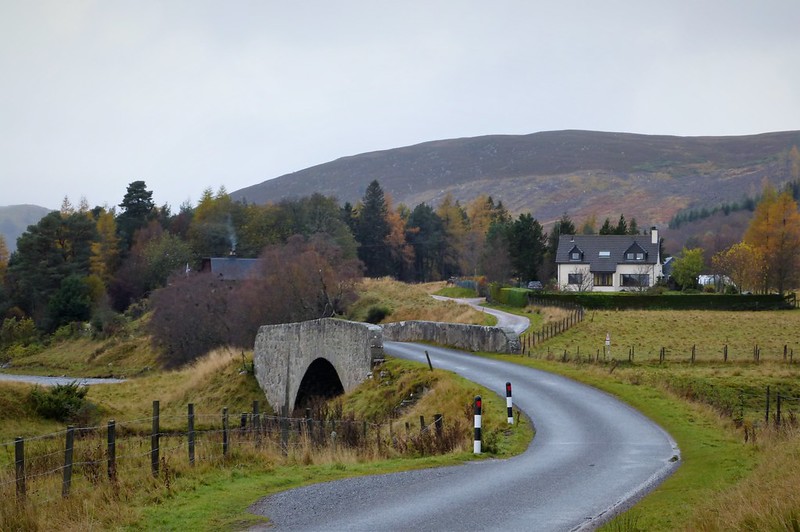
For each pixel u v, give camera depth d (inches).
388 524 657.6
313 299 4173.2
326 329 2319.1
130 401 2731.3
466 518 674.2
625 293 4495.6
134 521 693.3
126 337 4805.6
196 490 831.7
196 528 661.9
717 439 1111.6
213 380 2945.4
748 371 2146.9
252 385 2834.6
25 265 5964.6
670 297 3885.3
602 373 1833.2
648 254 5762.8
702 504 637.3
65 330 5177.2
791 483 605.3
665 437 1157.1
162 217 7691.9
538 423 1289.4
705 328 3191.4
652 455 1011.3
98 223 7096.5
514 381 1753.2
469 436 1192.8
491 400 1494.8
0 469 1059.3
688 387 1847.9
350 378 2167.8
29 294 5940.0
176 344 4119.1
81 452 1189.7
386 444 1196.5
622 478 854.5
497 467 946.1
